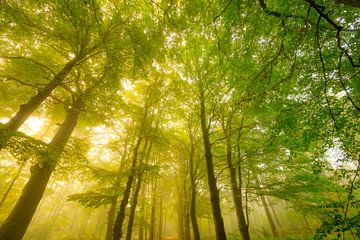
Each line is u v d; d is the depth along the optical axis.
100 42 8.04
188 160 16.83
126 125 14.16
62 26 7.76
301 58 6.91
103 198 9.34
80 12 6.46
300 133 7.12
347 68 6.84
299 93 8.09
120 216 9.27
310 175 8.76
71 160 8.07
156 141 13.00
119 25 7.43
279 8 5.27
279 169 11.15
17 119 7.07
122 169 14.90
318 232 4.78
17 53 9.13
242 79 7.01
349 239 7.45
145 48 6.90
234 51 6.49
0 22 6.30
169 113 14.30
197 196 20.00
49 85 8.12
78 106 9.75
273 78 6.82
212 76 10.63
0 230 7.23
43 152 6.18
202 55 10.66
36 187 8.23
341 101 6.55
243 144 12.77
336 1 3.49
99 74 9.35
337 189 7.96
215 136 15.02
